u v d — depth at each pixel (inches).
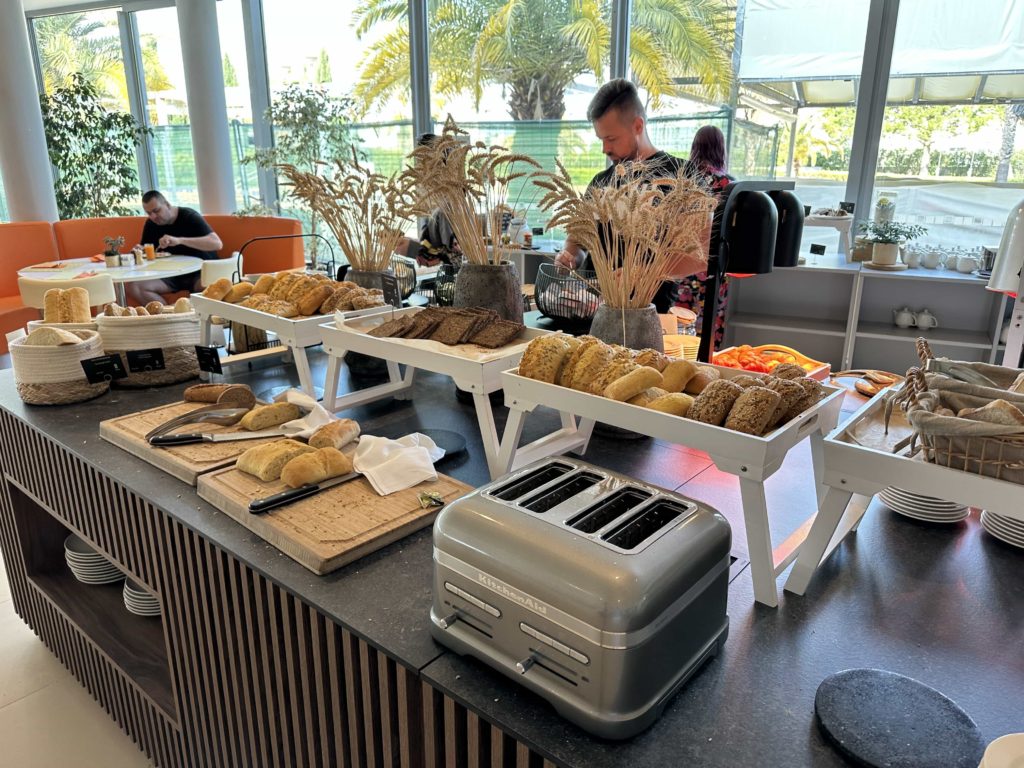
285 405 64.4
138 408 74.4
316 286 75.6
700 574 33.9
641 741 32.3
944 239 178.1
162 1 293.9
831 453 40.8
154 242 228.7
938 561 47.3
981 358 160.6
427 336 63.1
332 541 46.3
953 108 168.2
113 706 82.0
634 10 196.9
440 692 37.8
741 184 57.3
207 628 57.0
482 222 69.1
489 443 56.7
